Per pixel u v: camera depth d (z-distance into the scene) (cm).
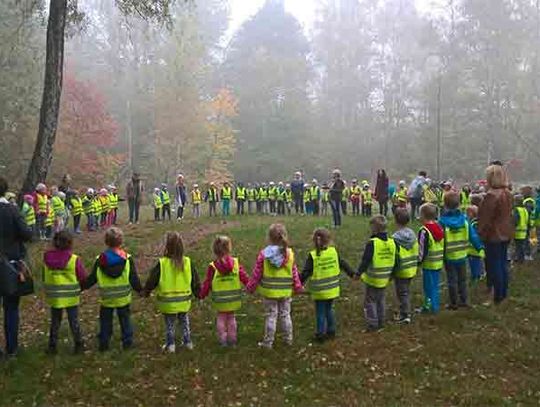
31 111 3484
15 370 727
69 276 782
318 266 812
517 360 757
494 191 953
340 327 895
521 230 1268
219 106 5212
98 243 1666
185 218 2522
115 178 4503
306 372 719
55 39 1817
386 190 2242
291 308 998
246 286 804
